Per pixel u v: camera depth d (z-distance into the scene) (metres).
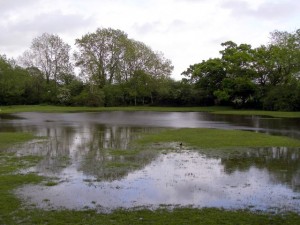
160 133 22.30
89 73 65.88
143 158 13.85
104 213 7.64
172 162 13.06
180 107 67.25
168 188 9.63
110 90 67.38
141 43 76.06
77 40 68.12
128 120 34.47
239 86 57.34
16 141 18.67
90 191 9.34
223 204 8.30
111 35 68.31
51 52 75.19
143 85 68.06
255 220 7.20
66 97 67.75
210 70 63.38
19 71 69.88
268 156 14.20
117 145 17.31
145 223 7.02
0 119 35.50
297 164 12.66
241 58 57.59
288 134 21.69
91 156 14.28
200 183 10.14
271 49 58.19
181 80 77.44
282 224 6.99
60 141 18.77
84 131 23.80
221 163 12.86
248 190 9.44
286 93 49.16
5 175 11.05
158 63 69.44
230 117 39.00
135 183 10.13
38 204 8.26
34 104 72.38
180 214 7.56
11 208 7.95
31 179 10.55
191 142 18.06
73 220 7.20
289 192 9.25
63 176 10.95
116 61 69.12
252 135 20.62
